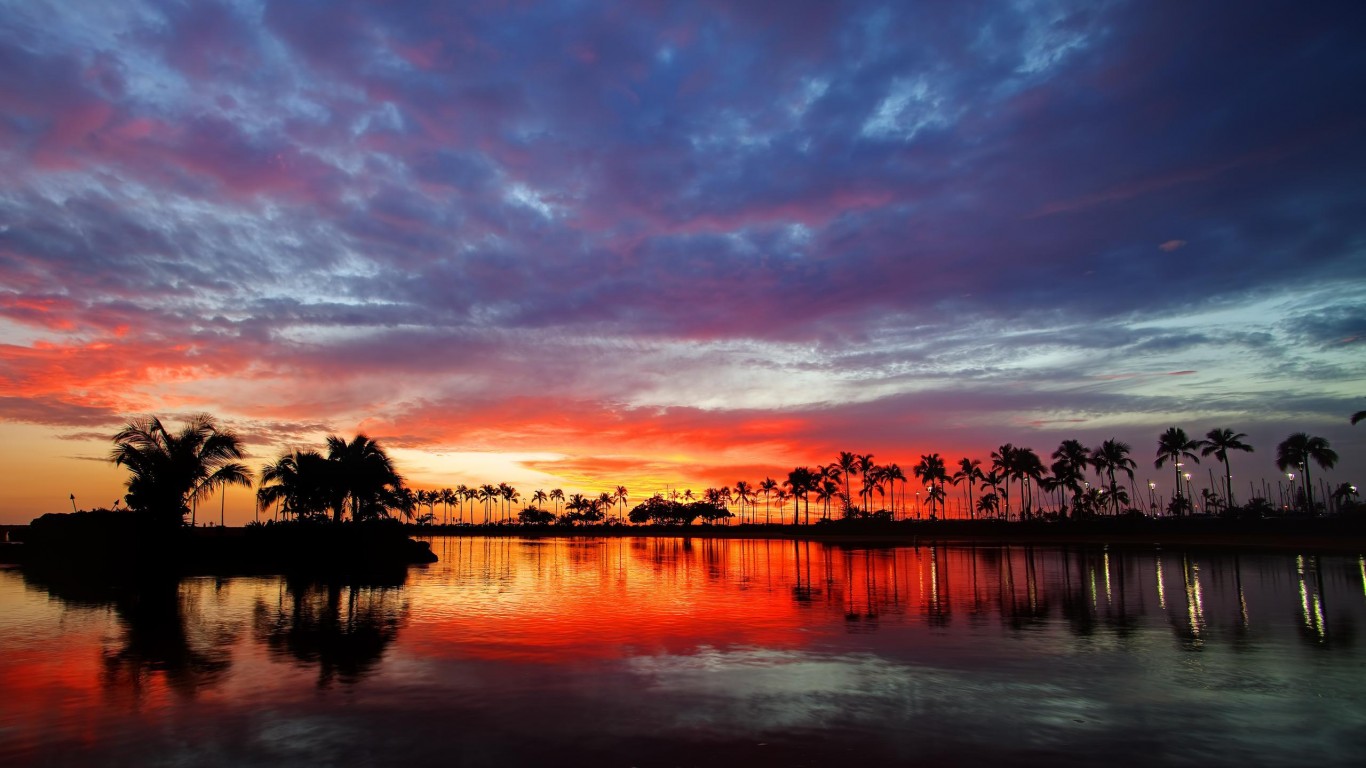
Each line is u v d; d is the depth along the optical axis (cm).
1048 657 1314
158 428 3353
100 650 1355
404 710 966
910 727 899
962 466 11475
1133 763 777
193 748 815
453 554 5334
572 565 3934
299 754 797
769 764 771
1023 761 782
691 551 5884
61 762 771
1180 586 2553
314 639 1484
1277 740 850
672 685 1108
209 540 3441
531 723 912
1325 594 2284
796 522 12419
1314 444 7375
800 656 1327
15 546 3556
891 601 2170
